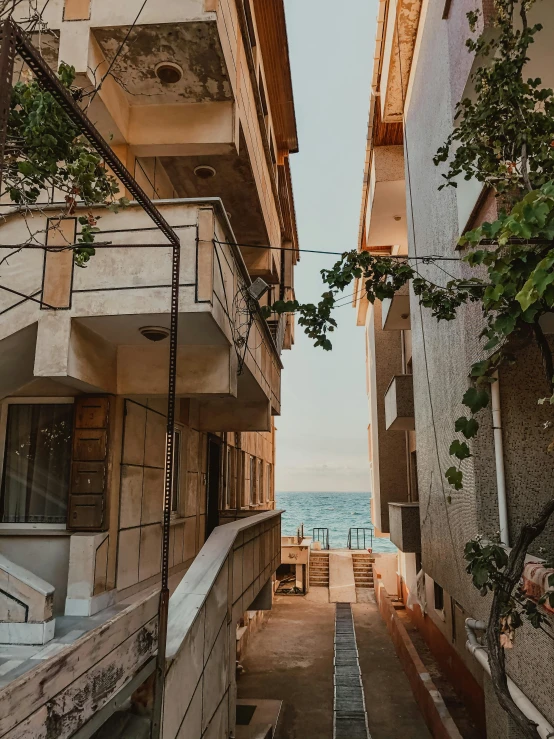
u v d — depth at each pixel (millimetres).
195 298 5180
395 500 16359
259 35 10922
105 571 6070
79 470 6164
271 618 18406
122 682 3068
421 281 4113
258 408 10523
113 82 6965
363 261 4129
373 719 9867
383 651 14242
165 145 7355
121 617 3104
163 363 6277
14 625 4582
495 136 3768
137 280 5273
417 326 9602
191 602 4902
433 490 8312
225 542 6484
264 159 10891
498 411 5652
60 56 6188
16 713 2039
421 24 8664
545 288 2322
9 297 5344
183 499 9375
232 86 7129
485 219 5215
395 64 10055
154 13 6195
